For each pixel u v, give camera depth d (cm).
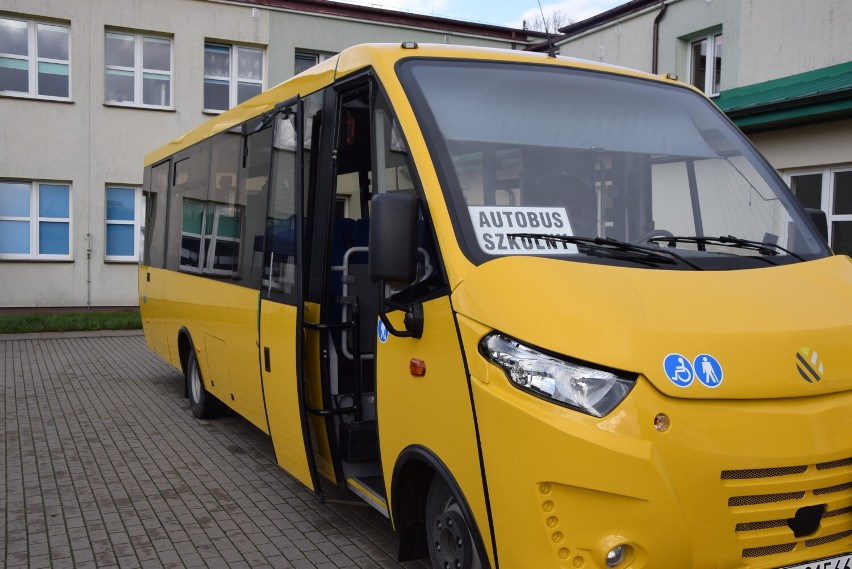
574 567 300
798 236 424
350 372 523
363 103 488
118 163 2041
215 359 751
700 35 1727
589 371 303
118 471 684
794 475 309
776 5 1493
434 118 401
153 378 1151
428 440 374
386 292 419
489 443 325
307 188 534
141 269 1137
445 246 364
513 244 368
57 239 2008
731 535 301
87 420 877
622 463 291
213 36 2114
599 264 355
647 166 426
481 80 430
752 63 1549
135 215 2073
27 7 1934
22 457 725
